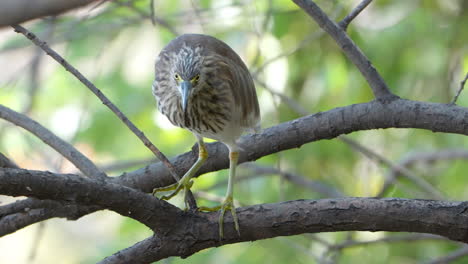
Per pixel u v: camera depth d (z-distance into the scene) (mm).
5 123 11656
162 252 6215
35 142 11250
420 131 12938
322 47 12086
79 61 12477
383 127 7297
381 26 11992
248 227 6211
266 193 11914
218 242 6250
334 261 10484
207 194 10023
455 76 12367
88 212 7145
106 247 11688
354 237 12102
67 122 12094
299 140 7656
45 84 12570
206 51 7648
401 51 11625
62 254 19078
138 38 12766
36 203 6832
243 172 11367
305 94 12250
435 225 6031
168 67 7770
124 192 5797
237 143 7871
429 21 11695
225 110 7684
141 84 12430
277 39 11711
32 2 2869
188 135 12164
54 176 5434
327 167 12836
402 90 11836
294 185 12219
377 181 13180
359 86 12039
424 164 13094
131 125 6137
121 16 10508
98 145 12070
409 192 10766
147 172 7863
